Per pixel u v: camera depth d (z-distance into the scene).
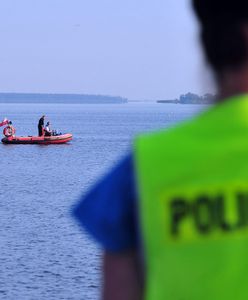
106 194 7.46
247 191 7.16
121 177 7.46
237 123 7.27
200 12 7.45
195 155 7.25
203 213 7.15
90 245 85.12
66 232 94.94
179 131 7.45
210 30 7.42
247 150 7.19
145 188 7.26
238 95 7.40
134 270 7.50
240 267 7.02
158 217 7.21
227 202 7.14
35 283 66.38
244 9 7.26
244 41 7.31
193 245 7.12
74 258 77.62
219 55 7.38
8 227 99.31
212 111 7.43
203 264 7.08
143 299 7.48
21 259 76.88
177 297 7.12
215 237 7.09
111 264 7.54
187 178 7.22
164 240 7.18
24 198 136.75
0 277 68.56
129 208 7.40
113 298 7.54
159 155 7.31
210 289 7.05
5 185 161.38
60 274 70.06
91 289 64.44
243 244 7.05
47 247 84.12
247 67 7.36
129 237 7.43
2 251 81.38
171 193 7.22
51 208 121.12
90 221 7.48
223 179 7.18
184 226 7.16
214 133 7.30
